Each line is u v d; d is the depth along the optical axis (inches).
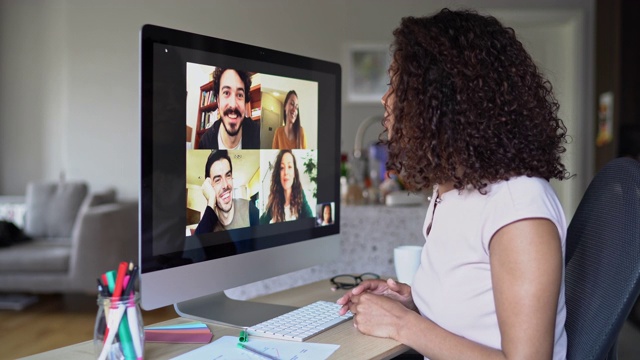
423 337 39.8
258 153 50.0
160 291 41.8
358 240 87.1
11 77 208.8
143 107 40.0
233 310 49.8
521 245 35.0
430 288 41.3
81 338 130.4
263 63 50.0
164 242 41.9
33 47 207.8
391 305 42.6
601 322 38.9
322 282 63.6
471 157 37.7
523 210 35.6
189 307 49.1
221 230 46.7
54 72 207.6
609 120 158.1
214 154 45.8
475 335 38.3
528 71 39.4
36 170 209.5
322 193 58.0
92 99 202.2
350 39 196.7
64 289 151.7
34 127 208.8
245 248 49.0
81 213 153.6
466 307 38.6
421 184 42.1
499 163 37.5
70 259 151.9
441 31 39.8
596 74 172.7
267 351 39.2
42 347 123.5
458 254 39.2
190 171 43.8
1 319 147.0
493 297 37.2
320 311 48.4
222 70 46.1
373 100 195.9
